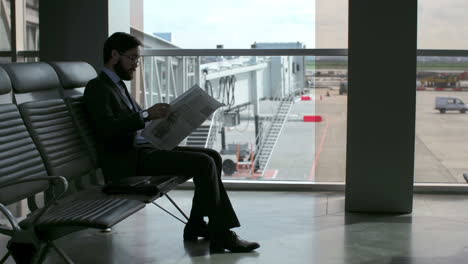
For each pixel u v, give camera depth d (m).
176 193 5.45
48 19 5.20
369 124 4.75
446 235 4.15
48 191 3.34
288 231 4.25
